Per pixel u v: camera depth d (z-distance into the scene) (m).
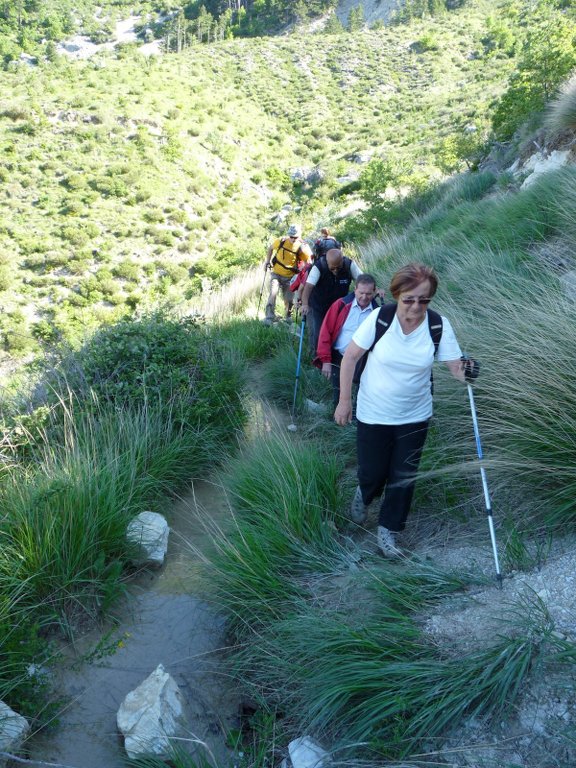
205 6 193.50
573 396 3.28
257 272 13.69
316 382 6.23
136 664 3.05
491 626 2.51
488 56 108.12
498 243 6.80
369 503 3.51
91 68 100.56
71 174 62.03
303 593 3.09
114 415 4.68
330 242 6.37
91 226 55.81
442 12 137.12
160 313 6.26
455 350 3.02
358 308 4.88
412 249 9.16
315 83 111.75
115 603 3.41
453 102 88.38
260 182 76.12
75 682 2.94
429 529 3.51
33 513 3.46
